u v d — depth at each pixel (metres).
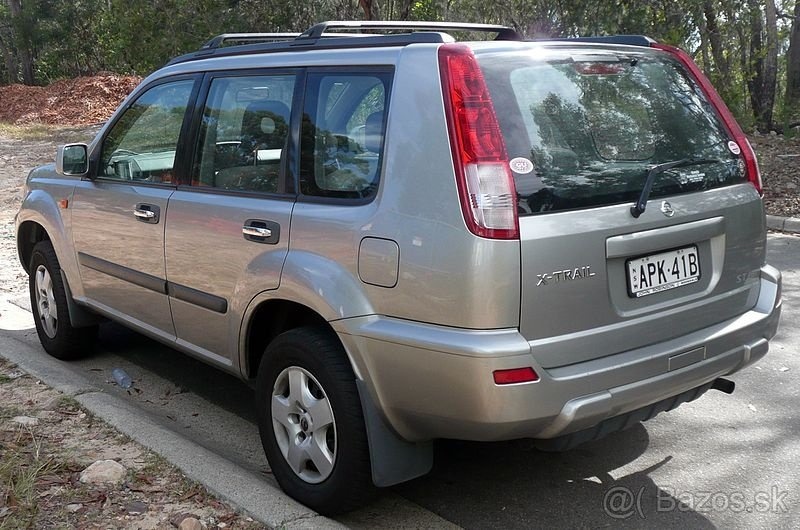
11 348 5.36
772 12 15.70
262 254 3.62
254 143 3.83
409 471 3.32
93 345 5.64
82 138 22.12
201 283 4.05
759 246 3.78
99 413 4.24
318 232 3.36
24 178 15.20
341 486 3.31
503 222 2.85
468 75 2.98
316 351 3.34
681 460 4.05
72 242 5.14
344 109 3.41
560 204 2.99
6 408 4.35
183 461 3.71
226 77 4.11
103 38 36.94
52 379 4.77
